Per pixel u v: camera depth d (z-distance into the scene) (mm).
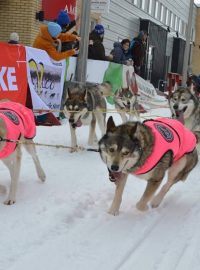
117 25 13930
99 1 8891
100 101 6207
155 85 17906
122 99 8055
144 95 10445
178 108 6438
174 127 3662
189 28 13773
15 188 3518
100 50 8844
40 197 3715
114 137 3225
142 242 2975
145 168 3311
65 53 7234
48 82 7039
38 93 6773
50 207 3488
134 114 8484
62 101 7562
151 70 17250
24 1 9312
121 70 9281
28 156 5074
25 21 9375
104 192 4020
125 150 3170
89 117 5832
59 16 8047
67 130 6809
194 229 3277
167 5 20453
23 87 6348
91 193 3963
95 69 8719
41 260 2580
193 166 3900
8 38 9555
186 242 3014
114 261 2643
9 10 9414
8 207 3410
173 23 22484
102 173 4703
